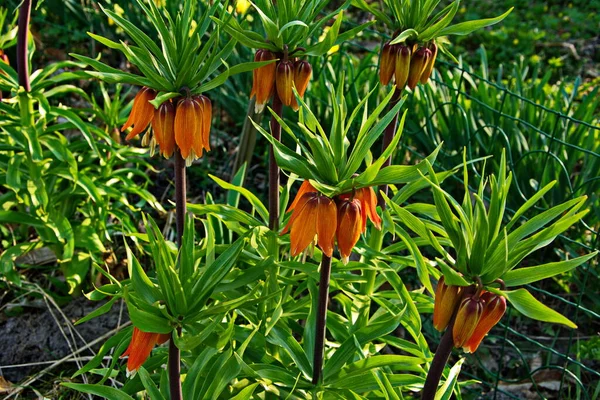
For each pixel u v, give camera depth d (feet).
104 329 11.66
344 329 8.84
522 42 22.71
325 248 6.14
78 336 11.48
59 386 10.65
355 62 17.46
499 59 22.11
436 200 5.65
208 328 5.70
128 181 12.09
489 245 5.70
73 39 18.70
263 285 8.16
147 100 7.02
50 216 11.32
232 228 9.01
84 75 10.99
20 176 11.46
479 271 5.67
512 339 12.78
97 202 11.04
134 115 7.10
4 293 12.19
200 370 7.07
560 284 13.82
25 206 12.48
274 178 8.35
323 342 7.47
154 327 5.67
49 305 11.96
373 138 6.28
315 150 6.04
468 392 11.70
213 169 15.81
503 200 5.75
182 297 5.76
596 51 22.54
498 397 11.71
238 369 6.92
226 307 5.88
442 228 7.21
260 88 7.76
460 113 14.70
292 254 6.28
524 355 12.42
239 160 13.34
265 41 7.61
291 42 7.66
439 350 5.99
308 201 6.15
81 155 12.19
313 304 8.05
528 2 25.54
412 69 8.23
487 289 5.61
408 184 8.25
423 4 8.04
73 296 12.31
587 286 13.58
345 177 6.35
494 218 5.63
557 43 22.74
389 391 7.09
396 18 8.19
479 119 15.16
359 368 7.82
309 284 8.05
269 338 8.10
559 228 5.56
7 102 10.66
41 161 10.92
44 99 10.43
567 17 24.45
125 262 12.97
